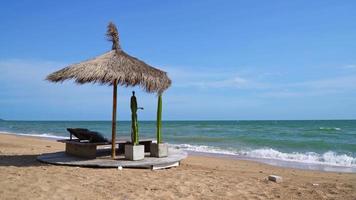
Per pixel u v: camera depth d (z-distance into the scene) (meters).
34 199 5.89
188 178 8.25
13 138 25.19
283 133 39.47
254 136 33.66
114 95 9.62
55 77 9.20
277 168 12.40
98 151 11.52
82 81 8.99
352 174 11.23
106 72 8.67
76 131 10.47
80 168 8.90
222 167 11.81
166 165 9.60
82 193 6.43
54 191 6.44
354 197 7.03
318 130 46.53
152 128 57.16
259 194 7.02
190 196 6.61
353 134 36.97
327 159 15.64
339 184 8.58
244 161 14.32
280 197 6.84
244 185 7.82
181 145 22.78
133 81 8.98
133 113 9.77
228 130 48.31
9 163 9.77
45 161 9.72
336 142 25.22
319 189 7.75
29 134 38.22
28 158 11.01
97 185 7.10
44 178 7.48
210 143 25.03
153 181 7.71
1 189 6.39
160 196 6.50
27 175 7.77
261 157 16.33
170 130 49.00
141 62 9.95
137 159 9.63
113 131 9.84
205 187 7.39
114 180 7.62
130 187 7.07
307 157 16.31
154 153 10.21
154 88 9.23
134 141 9.76
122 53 9.86
